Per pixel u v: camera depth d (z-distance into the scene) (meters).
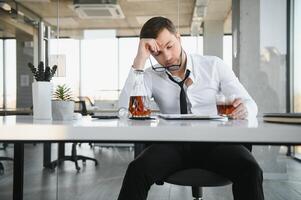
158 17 1.39
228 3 4.81
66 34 6.15
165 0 5.12
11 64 6.54
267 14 3.54
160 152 1.04
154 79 1.45
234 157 1.00
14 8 5.70
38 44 5.53
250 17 3.56
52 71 1.01
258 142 0.61
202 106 1.43
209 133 0.61
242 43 3.56
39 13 5.83
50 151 4.05
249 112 1.18
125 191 0.93
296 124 0.71
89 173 3.76
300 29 3.61
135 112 1.06
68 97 1.02
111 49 6.80
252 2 3.55
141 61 1.32
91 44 6.59
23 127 0.67
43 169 3.93
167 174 1.04
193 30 5.03
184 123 0.76
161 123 0.76
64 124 0.70
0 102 6.58
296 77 3.60
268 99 3.54
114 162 4.44
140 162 0.96
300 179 3.50
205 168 1.10
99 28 6.64
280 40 3.54
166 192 2.96
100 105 5.86
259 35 3.55
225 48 4.93
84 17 6.07
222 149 1.07
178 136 0.62
